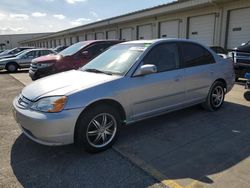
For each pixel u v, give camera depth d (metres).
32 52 16.77
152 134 4.25
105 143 3.67
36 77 8.40
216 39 15.73
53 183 2.88
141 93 3.97
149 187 2.77
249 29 13.85
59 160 3.42
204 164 3.22
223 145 3.77
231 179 2.88
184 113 5.36
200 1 15.16
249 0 13.48
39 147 3.82
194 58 4.96
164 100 4.36
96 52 8.47
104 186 2.81
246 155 3.44
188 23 17.75
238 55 8.17
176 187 2.75
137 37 23.38
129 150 3.68
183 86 4.64
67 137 3.29
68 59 8.16
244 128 4.45
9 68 16.05
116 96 3.66
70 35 40.59
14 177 3.01
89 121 3.44
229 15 14.84
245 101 6.38
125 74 3.88
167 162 3.30
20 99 3.70
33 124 3.22
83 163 3.33
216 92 5.50
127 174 3.04
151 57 4.23
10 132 4.47
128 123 3.95
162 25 20.27
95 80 3.70
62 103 3.23
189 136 4.14
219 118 5.01
